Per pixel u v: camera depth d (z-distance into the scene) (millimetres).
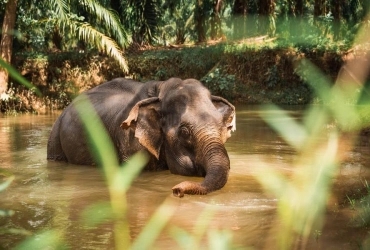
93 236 4070
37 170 7531
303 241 3617
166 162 7414
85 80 24047
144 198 5660
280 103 23844
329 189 5711
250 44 26812
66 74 24016
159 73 25094
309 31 29219
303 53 25719
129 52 27859
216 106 7277
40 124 14672
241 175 7000
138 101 7652
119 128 7695
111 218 4668
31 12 23766
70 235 4102
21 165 7977
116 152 7754
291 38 27828
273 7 29016
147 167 7414
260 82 25547
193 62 25453
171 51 26719
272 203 5336
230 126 7176
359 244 3633
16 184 6441
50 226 4398
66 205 5250
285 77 25500
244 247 3658
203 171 6738
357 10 30344
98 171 7453
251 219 4617
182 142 6898
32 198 5617
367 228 4094
